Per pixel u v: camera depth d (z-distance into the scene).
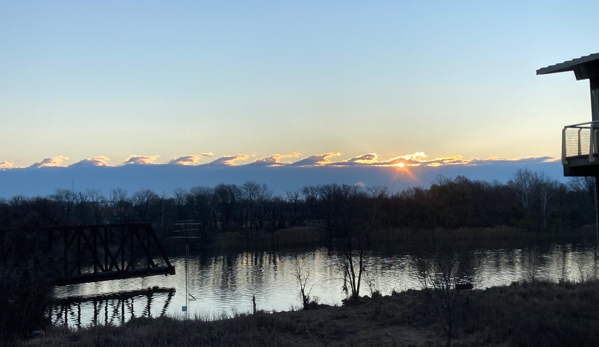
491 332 18.75
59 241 55.22
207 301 39.59
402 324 21.92
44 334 22.28
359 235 38.72
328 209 69.94
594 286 25.59
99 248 71.88
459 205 82.31
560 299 23.36
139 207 100.94
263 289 43.22
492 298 23.67
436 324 20.50
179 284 48.50
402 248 62.62
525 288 26.58
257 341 18.88
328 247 73.06
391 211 79.44
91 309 38.91
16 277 23.69
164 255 51.69
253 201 103.31
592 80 18.48
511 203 86.75
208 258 66.06
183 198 113.19
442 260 25.70
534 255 52.34
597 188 18.08
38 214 54.12
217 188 102.19
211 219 95.75
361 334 20.59
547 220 81.31
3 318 21.98
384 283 41.03
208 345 18.44
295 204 102.38
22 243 38.75
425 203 80.00
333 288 40.91
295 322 22.80
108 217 100.31
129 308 38.94
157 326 21.91
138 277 49.53
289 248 73.62
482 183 102.25
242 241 77.44
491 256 55.91
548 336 17.11
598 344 16.34
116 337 20.17
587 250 60.69
